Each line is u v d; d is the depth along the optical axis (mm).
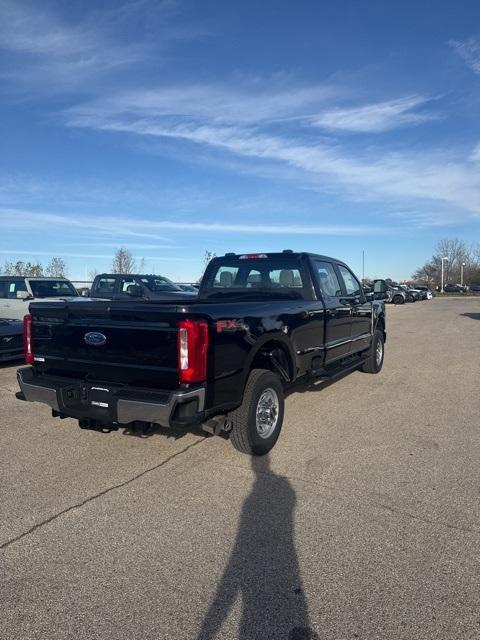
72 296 14219
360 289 7922
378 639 2342
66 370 4535
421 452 4785
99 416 4098
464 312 27906
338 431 5469
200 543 3178
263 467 4418
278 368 5012
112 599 2645
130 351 4051
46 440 5137
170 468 4395
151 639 2361
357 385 7805
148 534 3289
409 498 3777
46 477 4203
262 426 4730
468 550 3061
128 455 4707
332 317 6324
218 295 6664
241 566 2928
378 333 8633
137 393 3908
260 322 4559
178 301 5383
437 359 10406
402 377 8445
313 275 6074
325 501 3740
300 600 2623
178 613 2535
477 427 5570
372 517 3484
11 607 2584
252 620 2480
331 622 2457
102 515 3547
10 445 4992
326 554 3039
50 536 3268
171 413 3691
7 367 9414
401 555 3016
